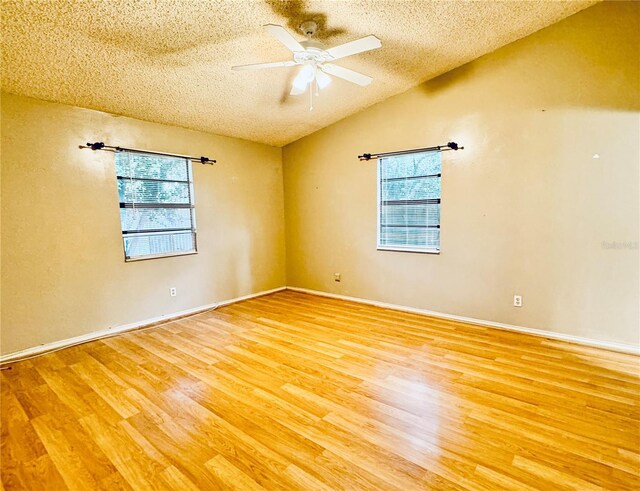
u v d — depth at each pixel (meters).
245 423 1.94
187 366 2.70
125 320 3.60
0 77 2.59
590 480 1.47
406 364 2.65
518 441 1.73
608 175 2.77
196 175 4.20
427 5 2.48
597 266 2.87
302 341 3.20
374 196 4.29
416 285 4.01
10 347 2.88
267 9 2.32
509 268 3.31
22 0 1.91
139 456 1.69
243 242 4.82
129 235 3.65
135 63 2.69
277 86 3.39
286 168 5.32
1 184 2.80
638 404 2.04
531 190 3.13
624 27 2.62
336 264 4.82
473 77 3.38
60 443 1.79
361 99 4.00
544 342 3.03
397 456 1.65
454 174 3.58
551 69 2.95
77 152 3.20
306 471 1.57
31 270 2.97
